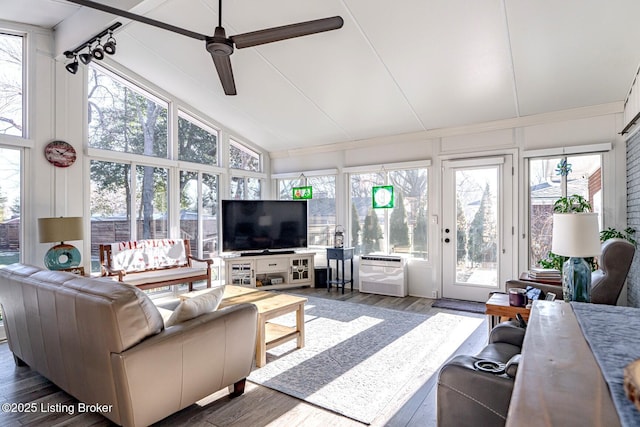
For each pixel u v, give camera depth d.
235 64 4.04
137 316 1.82
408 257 5.32
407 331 3.58
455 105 4.30
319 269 5.87
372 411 2.18
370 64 3.73
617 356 0.73
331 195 6.07
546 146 4.29
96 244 4.32
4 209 3.63
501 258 4.59
